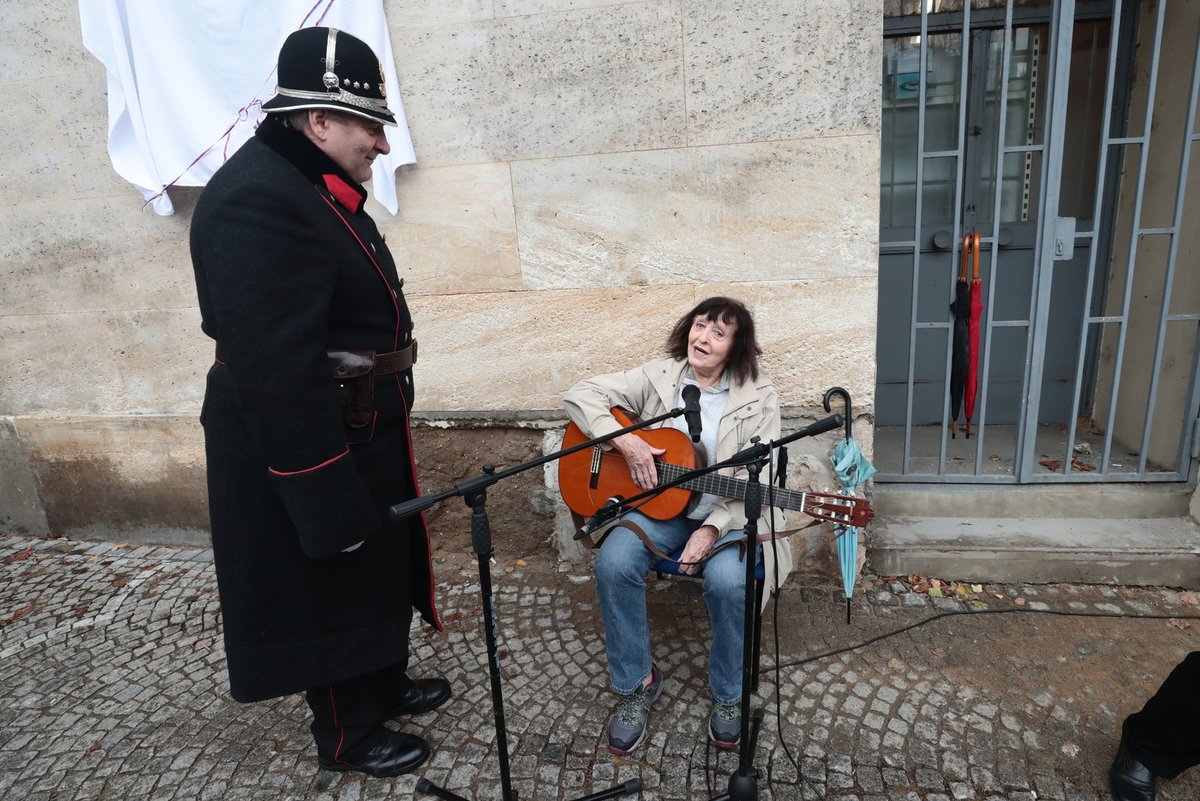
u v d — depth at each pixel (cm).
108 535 348
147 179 274
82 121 289
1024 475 294
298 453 153
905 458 301
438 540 312
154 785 203
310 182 158
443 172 265
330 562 177
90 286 310
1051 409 370
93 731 224
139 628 278
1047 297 275
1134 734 180
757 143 242
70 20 278
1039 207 269
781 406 262
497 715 166
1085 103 330
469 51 252
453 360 284
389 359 179
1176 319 271
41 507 351
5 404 337
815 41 231
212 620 280
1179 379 292
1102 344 352
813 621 258
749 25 233
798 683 228
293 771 205
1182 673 168
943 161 344
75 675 252
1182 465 286
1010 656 237
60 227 304
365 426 173
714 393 219
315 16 246
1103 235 341
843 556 246
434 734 215
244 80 255
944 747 201
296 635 177
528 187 261
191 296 303
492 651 162
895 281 360
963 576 277
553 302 271
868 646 244
